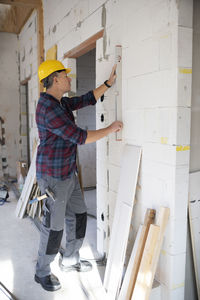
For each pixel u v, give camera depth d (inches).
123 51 84.9
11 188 207.5
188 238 73.7
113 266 82.9
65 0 130.6
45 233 85.4
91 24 104.9
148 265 67.2
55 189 83.1
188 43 64.2
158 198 72.9
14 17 228.1
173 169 66.7
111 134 95.4
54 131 79.0
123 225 81.1
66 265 96.3
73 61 134.0
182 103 65.2
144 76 75.4
